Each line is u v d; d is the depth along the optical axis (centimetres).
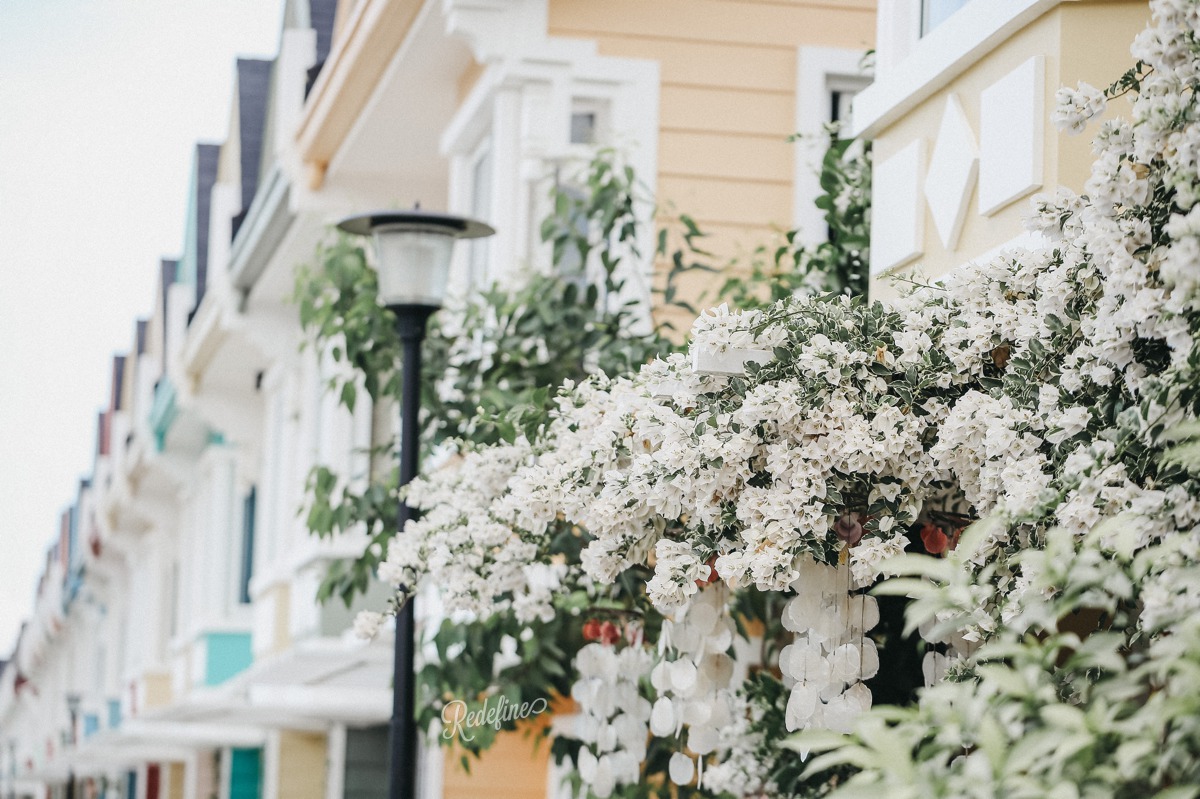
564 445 528
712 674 530
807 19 934
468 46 960
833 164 726
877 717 286
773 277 739
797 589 457
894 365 447
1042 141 494
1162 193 362
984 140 525
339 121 1125
